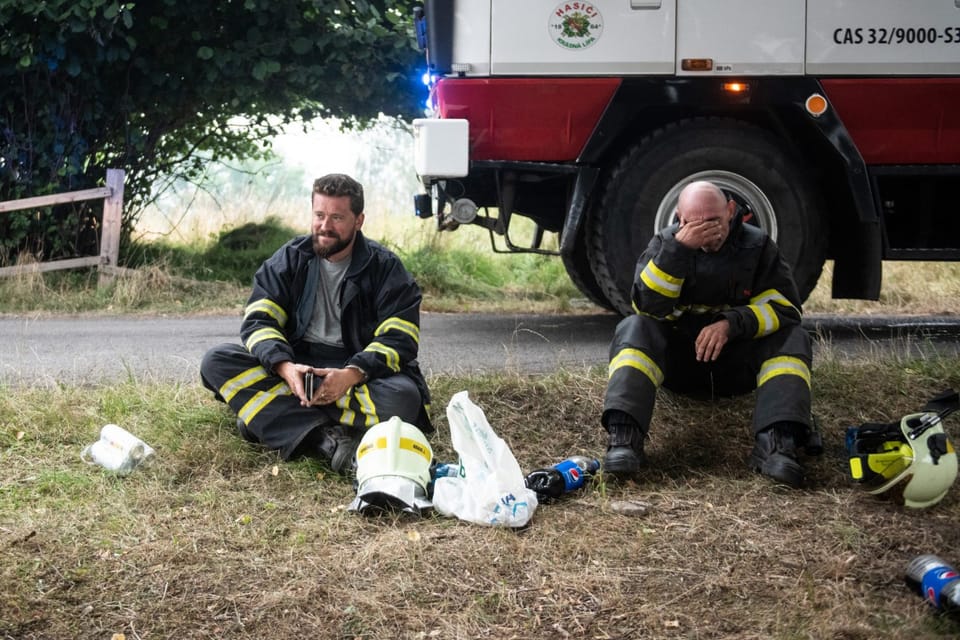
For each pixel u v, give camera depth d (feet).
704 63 21.03
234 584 11.39
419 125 21.17
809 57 21.11
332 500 13.91
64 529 12.58
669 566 11.89
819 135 21.30
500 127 21.33
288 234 38.75
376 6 35.83
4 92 33.06
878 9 21.08
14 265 32.91
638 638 10.32
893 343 21.59
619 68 21.12
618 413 14.42
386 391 14.93
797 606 10.84
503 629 10.50
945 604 10.62
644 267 14.88
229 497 13.80
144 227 42.73
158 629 10.46
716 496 14.03
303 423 14.92
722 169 21.45
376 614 10.75
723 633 10.39
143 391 17.52
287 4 33.45
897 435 13.91
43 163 33.35
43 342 23.50
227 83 34.06
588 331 24.54
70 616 10.68
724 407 16.75
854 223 22.09
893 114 21.34
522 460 15.47
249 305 15.47
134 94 34.37
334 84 34.32
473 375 18.57
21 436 15.62
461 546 12.30
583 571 11.74
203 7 32.91
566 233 21.42
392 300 15.38
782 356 14.66
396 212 44.29
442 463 14.96
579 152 21.49
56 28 32.04
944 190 22.63
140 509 13.33
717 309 15.35
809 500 13.85
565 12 21.04
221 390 15.19
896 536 12.62
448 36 21.30
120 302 30.07
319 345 15.60
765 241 15.02
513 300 31.53
